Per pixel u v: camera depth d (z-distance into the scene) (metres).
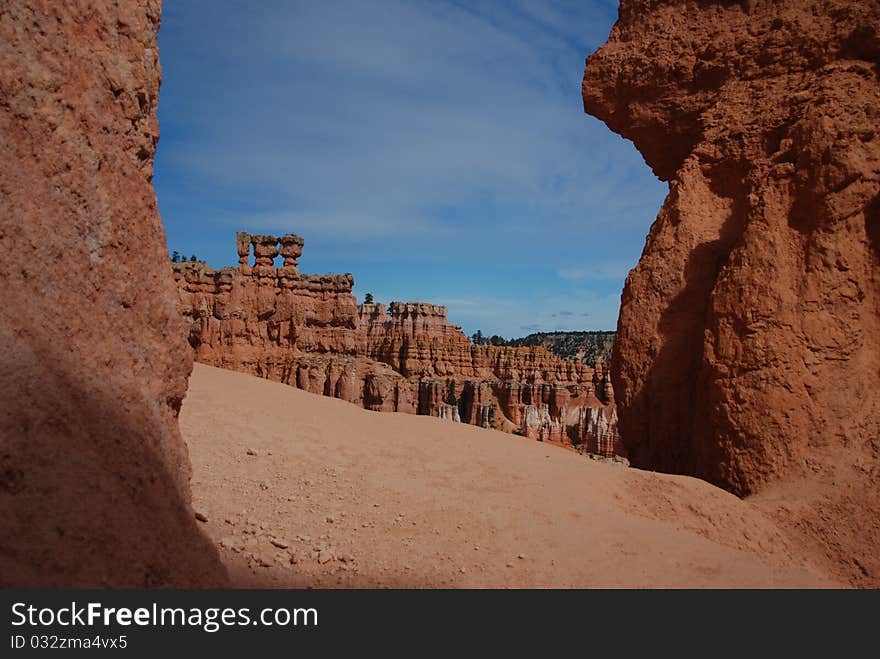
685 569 9.43
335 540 8.93
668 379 15.57
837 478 12.35
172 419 6.03
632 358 16.22
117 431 4.84
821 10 15.43
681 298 15.77
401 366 92.50
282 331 41.69
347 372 43.62
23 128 4.89
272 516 9.50
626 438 16.47
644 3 18.12
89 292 5.18
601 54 18.48
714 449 13.79
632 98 18.05
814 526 11.80
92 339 5.04
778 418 12.96
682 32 17.31
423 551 8.96
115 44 6.06
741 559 10.20
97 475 4.27
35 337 4.42
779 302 13.30
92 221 5.38
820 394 13.06
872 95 13.98
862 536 11.52
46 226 4.85
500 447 14.95
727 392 13.45
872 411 12.98
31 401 4.06
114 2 6.11
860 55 14.79
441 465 12.95
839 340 13.27
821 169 13.55
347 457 12.87
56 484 3.90
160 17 6.85
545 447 16.02
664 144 17.98
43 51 5.18
